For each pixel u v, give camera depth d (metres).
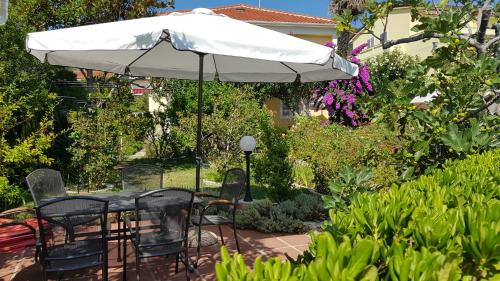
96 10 11.66
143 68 7.70
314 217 7.32
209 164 12.56
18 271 4.88
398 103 4.57
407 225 2.04
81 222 3.93
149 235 4.19
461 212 1.96
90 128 9.88
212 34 4.46
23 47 8.50
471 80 4.50
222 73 8.03
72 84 11.38
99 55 6.50
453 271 1.43
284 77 7.43
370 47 23.34
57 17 11.26
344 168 3.77
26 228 5.00
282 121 21.16
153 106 18.80
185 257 4.40
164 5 12.98
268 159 8.81
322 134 9.62
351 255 1.50
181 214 4.31
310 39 22.89
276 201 8.73
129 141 12.37
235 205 5.29
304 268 1.44
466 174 3.22
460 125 4.79
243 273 1.43
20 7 10.24
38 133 8.36
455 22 4.23
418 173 4.75
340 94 15.96
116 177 10.66
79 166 10.12
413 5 5.08
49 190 5.36
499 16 5.14
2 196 7.45
